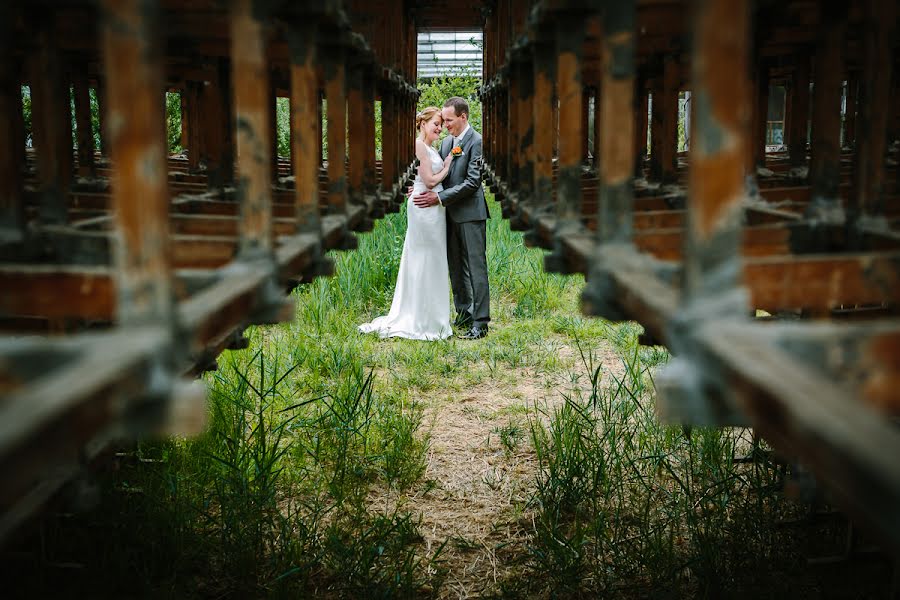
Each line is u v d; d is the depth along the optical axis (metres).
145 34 1.23
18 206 2.21
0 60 2.10
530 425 5.16
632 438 4.92
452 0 7.58
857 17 2.75
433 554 3.88
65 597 3.25
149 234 1.30
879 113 2.13
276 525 3.93
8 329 2.60
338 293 8.06
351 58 3.70
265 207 1.95
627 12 1.79
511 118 4.38
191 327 1.39
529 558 3.84
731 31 1.22
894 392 1.26
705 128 1.25
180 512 3.79
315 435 4.91
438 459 4.91
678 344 1.33
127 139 1.26
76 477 2.16
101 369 1.11
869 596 3.30
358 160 3.90
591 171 6.13
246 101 1.91
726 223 1.28
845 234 2.26
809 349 1.24
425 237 7.22
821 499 2.09
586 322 7.58
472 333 7.36
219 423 4.74
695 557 3.59
